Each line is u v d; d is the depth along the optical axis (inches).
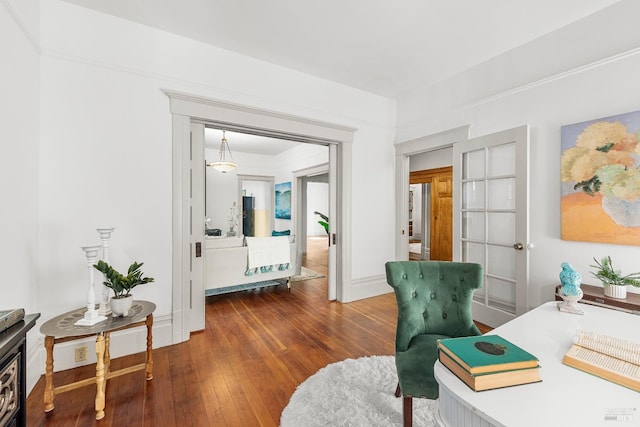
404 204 162.1
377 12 91.0
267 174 311.3
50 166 82.7
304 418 62.6
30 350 74.5
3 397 37.4
